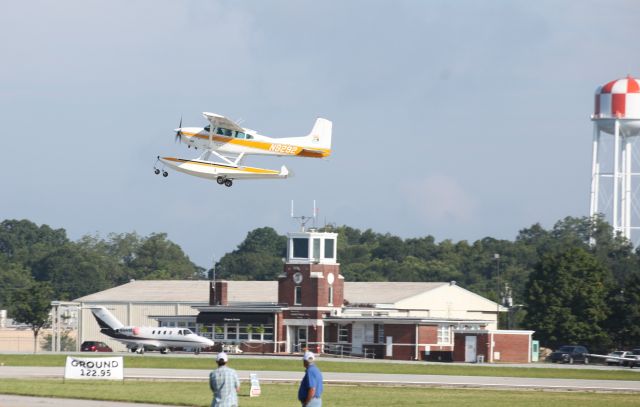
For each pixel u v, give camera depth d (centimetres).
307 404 12388
